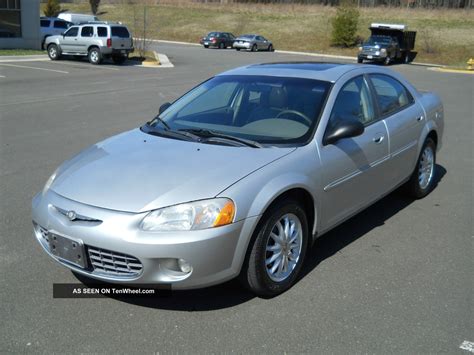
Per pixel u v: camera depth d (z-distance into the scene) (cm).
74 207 335
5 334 317
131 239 313
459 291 374
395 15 4922
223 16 5581
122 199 328
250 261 342
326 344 309
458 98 1588
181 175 342
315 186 381
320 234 409
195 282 321
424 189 588
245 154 370
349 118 435
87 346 306
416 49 3884
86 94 1441
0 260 417
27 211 532
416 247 453
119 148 399
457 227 502
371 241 465
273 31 4900
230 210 322
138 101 1323
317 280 389
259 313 343
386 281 389
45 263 413
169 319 335
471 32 4197
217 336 317
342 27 4197
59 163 721
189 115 454
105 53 2384
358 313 343
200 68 2409
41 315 338
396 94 533
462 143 910
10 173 668
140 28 5244
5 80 1731
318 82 445
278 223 358
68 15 3644
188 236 312
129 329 324
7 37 2741
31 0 2772
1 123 1004
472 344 309
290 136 399
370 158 451
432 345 308
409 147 526
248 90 455
